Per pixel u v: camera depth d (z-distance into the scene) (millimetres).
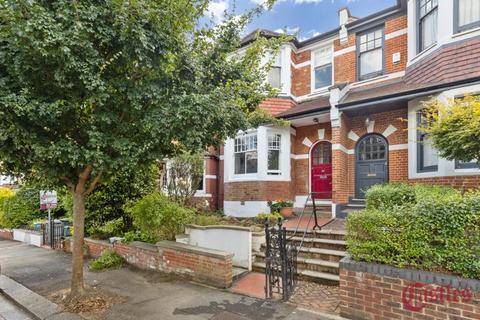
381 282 3555
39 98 3469
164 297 4629
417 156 7648
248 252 5906
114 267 6426
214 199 13180
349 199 9281
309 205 10117
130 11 3447
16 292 5035
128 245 6641
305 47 11688
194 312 4059
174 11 4117
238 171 11203
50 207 9055
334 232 6270
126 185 7969
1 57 3195
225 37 5426
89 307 4270
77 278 4633
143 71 3984
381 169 8922
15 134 3322
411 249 3475
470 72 6605
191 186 10047
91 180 4672
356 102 8133
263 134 10414
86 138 4137
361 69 10227
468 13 6949
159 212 6730
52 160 3730
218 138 4922
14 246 9656
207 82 5113
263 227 7211
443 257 3289
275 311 4023
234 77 5527
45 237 9617
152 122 3713
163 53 3887
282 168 10516
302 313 3939
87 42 3271
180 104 3797
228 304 4305
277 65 11445
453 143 4949
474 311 2996
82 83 3539
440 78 7070
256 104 6863
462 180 6434
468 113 4836
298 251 5625
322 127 10445
